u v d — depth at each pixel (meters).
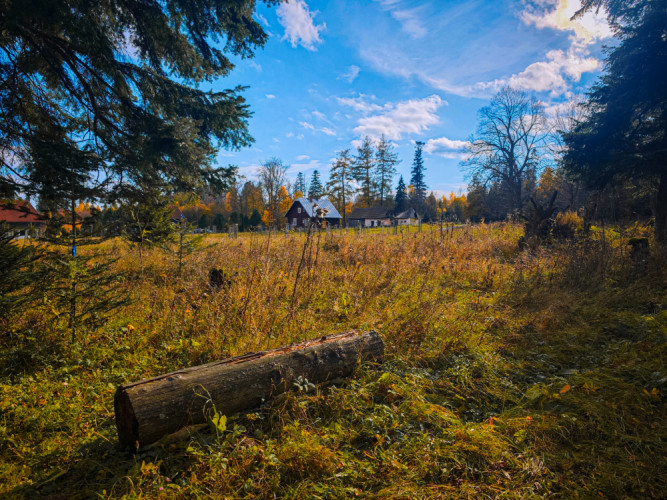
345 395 3.01
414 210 67.75
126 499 2.05
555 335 4.61
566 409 3.01
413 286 6.60
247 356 2.99
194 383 2.59
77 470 2.35
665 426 2.71
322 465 2.30
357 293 5.82
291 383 3.00
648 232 11.99
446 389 3.38
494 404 3.20
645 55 10.22
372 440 2.68
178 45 7.33
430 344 4.18
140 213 8.22
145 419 2.33
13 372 3.54
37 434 2.68
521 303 5.85
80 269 4.14
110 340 4.20
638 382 3.35
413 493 2.11
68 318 4.31
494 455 2.43
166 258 8.59
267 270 6.29
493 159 39.00
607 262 7.29
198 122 7.33
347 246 10.56
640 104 10.74
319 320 4.98
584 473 2.35
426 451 2.46
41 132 6.68
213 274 6.14
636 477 2.27
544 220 12.48
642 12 10.41
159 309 5.17
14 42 6.43
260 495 2.12
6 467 2.33
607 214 16.94
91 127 7.39
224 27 7.70
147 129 6.77
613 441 2.62
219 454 2.29
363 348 3.58
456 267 8.34
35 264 3.98
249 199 65.88
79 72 7.03
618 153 10.80
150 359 3.85
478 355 3.94
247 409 2.82
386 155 65.75
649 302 5.46
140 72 7.18
